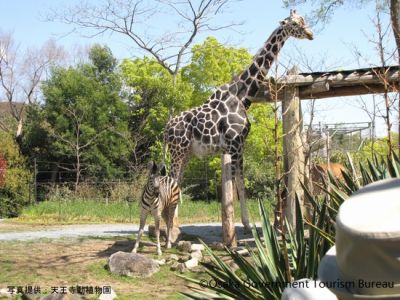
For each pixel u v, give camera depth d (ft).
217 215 55.77
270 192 60.34
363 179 13.51
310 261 10.30
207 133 34.91
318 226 10.94
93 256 29.96
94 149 84.02
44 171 82.64
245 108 35.53
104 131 84.58
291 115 29.86
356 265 4.91
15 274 25.79
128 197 62.64
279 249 11.15
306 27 34.47
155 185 29.86
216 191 70.18
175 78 85.51
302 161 26.18
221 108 35.09
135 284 23.93
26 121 90.94
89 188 72.33
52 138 84.17
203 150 35.47
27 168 75.46
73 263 28.07
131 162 86.58
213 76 79.25
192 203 63.26
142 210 30.83
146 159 88.43
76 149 82.69
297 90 30.19
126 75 88.94
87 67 92.32
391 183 5.60
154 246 33.42
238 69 78.74
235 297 10.89
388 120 13.43
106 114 86.79
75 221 53.52
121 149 85.30
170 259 28.48
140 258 25.73
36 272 26.13
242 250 27.43
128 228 45.88
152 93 87.76
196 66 80.74
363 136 49.85
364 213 5.00
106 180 78.28
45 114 84.89
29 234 40.93
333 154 41.50
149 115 85.35
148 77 85.81
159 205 30.60
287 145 29.04
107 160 84.23
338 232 5.04
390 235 4.58
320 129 31.14
